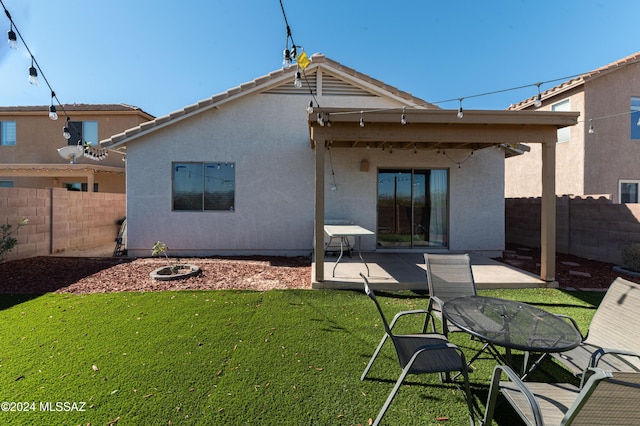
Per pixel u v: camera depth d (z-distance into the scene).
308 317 4.25
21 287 5.48
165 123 8.13
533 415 1.74
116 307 4.55
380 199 8.67
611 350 2.30
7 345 3.41
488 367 3.12
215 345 3.45
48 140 14.80
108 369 2.97
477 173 8.58
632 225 6.99
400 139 5.57
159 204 8.31
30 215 7.94
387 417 2.41
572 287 5.63
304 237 8.57
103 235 10.82
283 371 2.97
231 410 2.46
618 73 10.58
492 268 6.79
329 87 8.52
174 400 2.56
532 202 9.98
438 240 8.73
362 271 6.44
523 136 5.57
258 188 8.49
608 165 10.52
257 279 6.17
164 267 6.68
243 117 8.42
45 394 2.61
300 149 8.51
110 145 8.02
